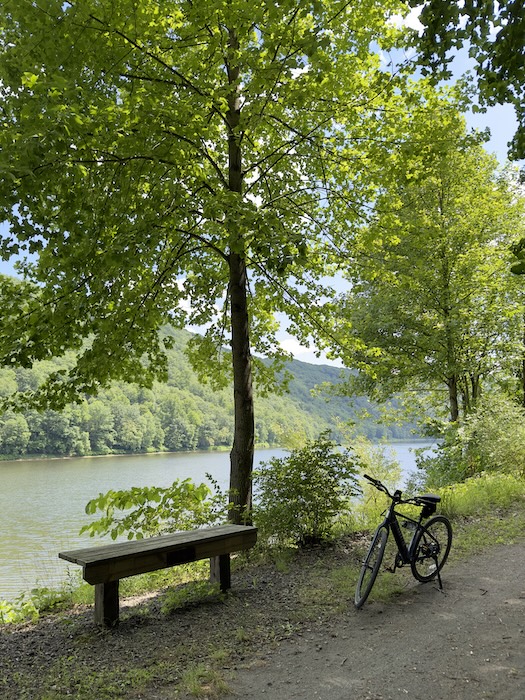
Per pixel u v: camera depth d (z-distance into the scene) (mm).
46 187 6277
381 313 15633
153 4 6391
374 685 3391
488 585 5309
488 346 16188
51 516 25984
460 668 3559
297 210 8664
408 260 11500
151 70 6883
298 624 4488
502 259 15367
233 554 6781
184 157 7059
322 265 10414
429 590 5227
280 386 10859
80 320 7266
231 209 6309
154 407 116312
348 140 8469
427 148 8031
